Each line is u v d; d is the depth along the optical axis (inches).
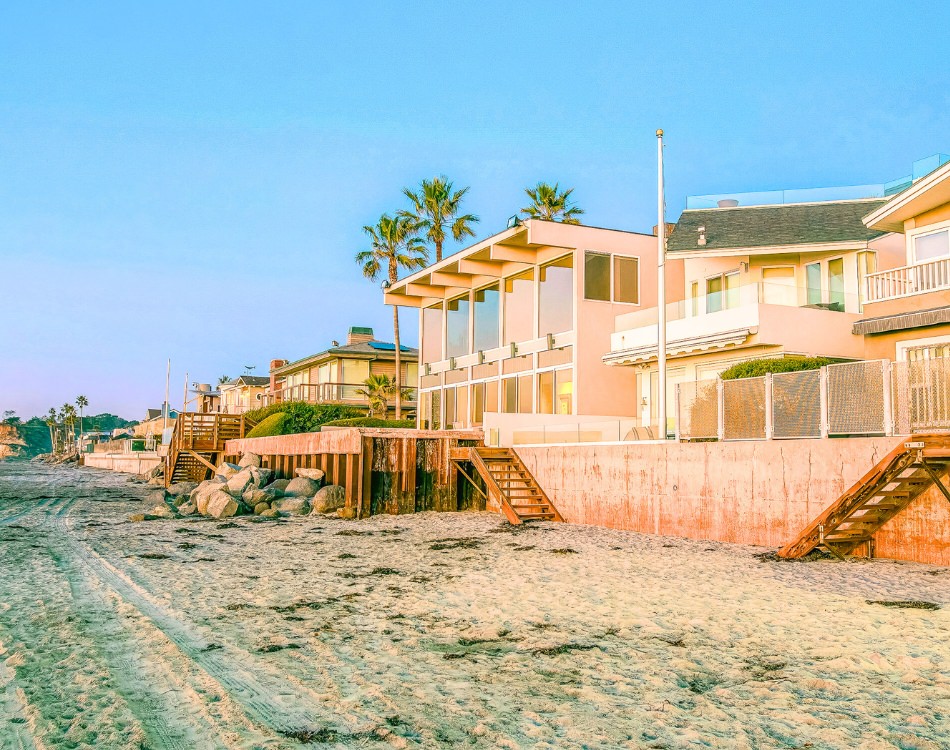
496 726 252.1
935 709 262.5
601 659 331.6
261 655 338.6
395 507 971.3
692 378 979.9
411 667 320.5
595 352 1111.6
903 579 466.0
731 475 643.5
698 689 289.0
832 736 240.5
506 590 486.6
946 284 778.8
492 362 1317.7
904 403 516.4
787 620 389.1
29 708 269.7
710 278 1112.2
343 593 484.1
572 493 839.1
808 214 1117.7
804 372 587.5
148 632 380.2
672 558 581.9
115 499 1397.6
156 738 241.3
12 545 726.5
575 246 1115.9
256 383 2982.3
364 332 2625.5
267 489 1137.4
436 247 1834.4
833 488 559.2
